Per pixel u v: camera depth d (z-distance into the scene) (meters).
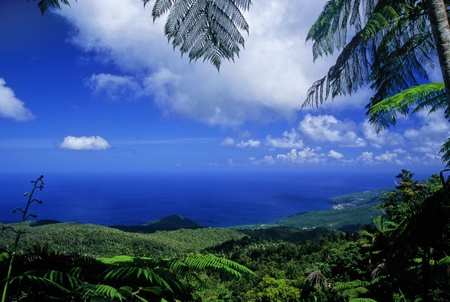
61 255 1.08
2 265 0.93
